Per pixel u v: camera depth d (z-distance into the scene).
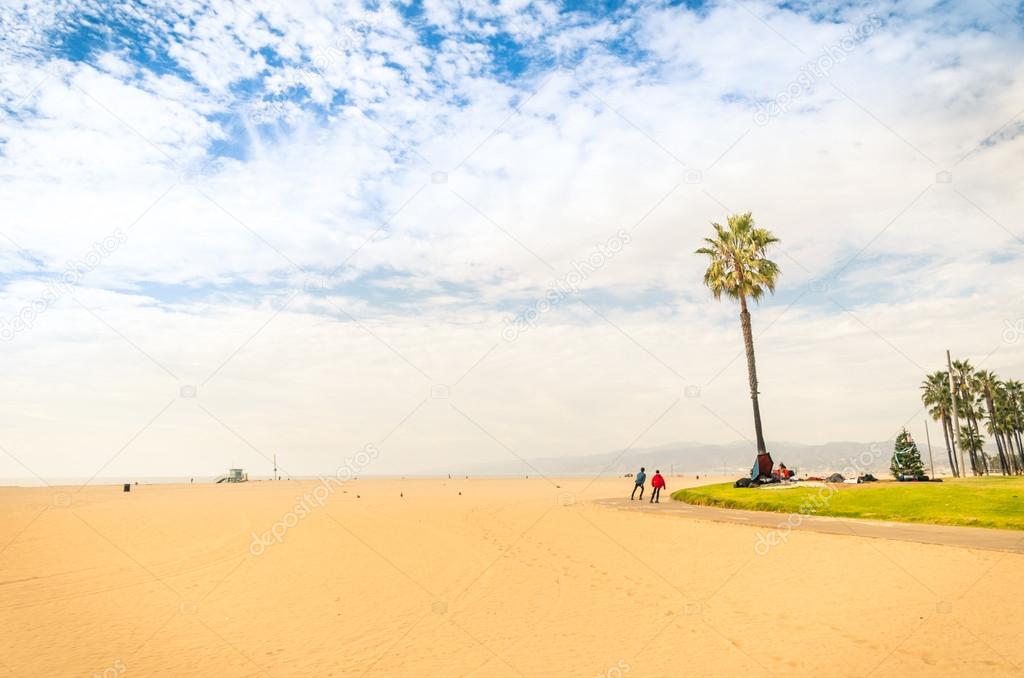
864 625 9.34
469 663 8.66
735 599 11.41
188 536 22.66
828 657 8.18
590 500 40.66
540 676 8.10
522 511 31.98
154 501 48.72
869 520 21.06
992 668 7.45
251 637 10.03
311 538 21.69
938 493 23.38
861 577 12.21
